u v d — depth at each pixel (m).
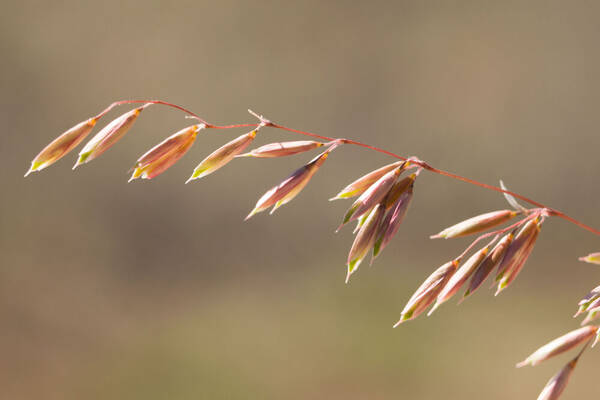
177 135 0.35
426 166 0.35
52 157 0.35
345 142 0.35
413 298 0.35
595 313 0.35
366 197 0.35
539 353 0.35
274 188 0.35
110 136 0.35
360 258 0.35
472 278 0.35
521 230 0.35
